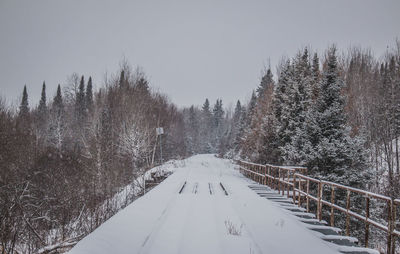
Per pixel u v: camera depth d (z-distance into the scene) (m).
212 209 7.91
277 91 21.50
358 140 12.60
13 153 17.69
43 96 74.00
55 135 35.12
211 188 12.20
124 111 24.39
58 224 9.26
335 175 12.01
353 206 12.03
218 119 113.50
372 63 36.06
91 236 5.13
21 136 21.75
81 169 16.50
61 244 7.38
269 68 39.12
